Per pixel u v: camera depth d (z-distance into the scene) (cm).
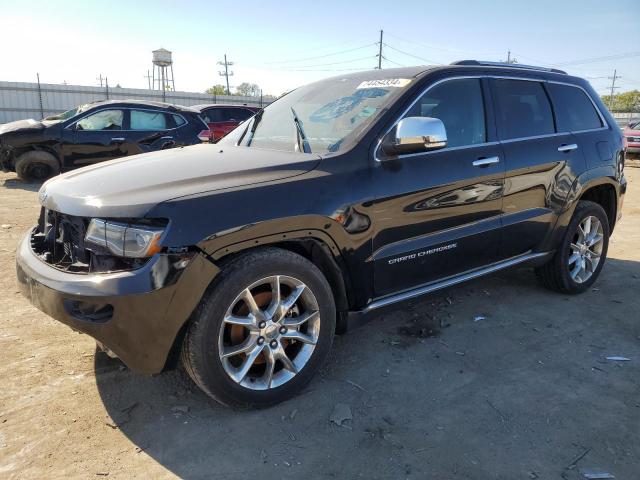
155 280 238
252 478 234
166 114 1067
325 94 383
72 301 247
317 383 312
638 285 490
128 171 298
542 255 423
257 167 287
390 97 335
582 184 434
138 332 243
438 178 332
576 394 302
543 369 331
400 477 234
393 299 329
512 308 430
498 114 384
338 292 306
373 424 272
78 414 277
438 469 239
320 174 289
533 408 288
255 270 263
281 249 277
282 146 342
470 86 373
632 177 1379
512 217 387
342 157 300
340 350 354
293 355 298
